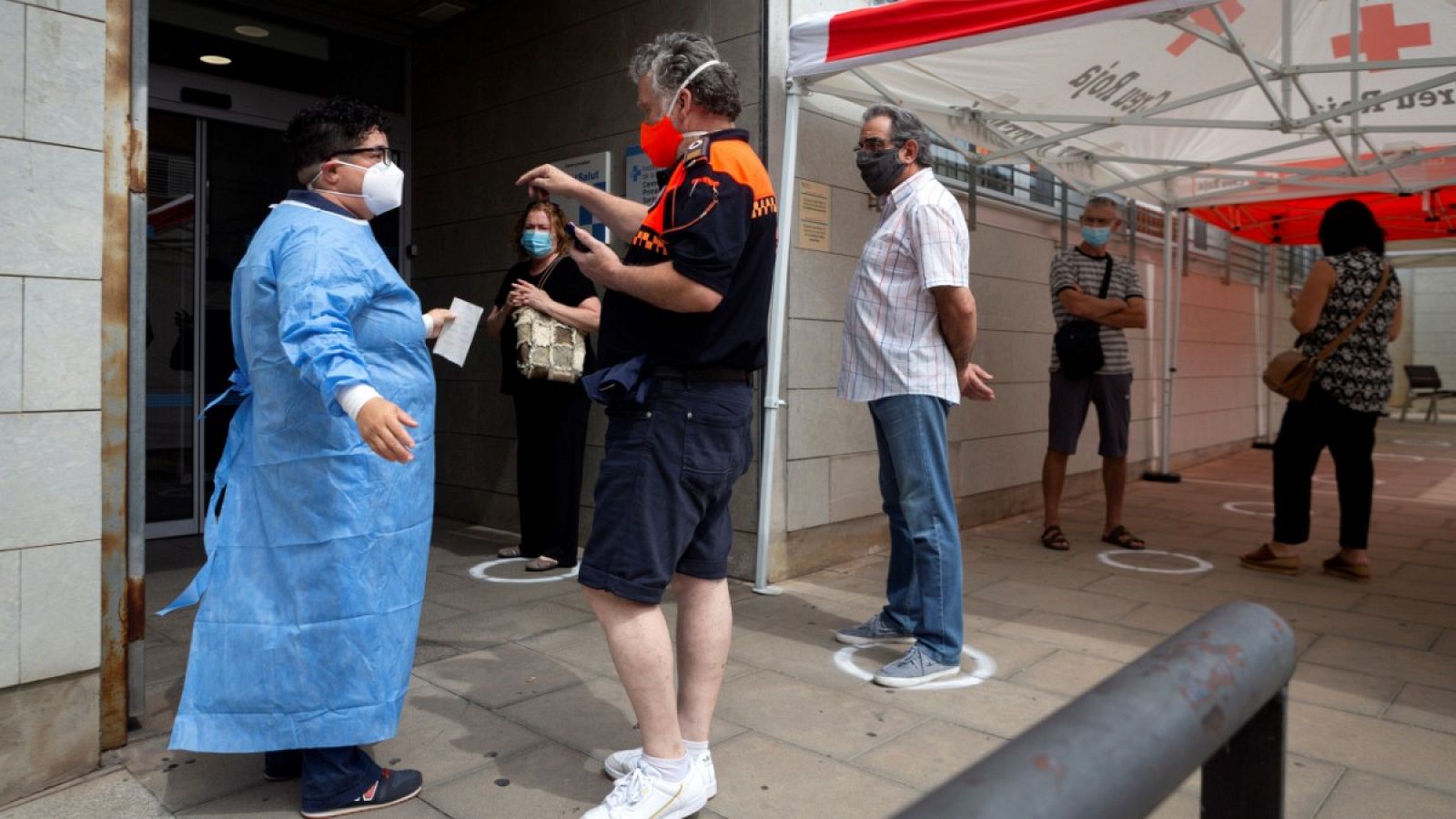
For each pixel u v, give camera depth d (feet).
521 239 14.42
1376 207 25.62
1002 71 15.03
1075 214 23.00
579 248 7.13
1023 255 21.02
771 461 13.99
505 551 16.10
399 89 19.80
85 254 7.70
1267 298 37.55
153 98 16.26
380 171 7.29
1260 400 37.17
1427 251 38.88
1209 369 32.01
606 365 7.59
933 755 8.58
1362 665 11.06
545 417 15.34
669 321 7.16
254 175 17.78
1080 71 15.16
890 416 10.45
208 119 17.04
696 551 7.72
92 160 7.71
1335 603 13.69
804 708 9.64
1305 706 9.81
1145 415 27.14
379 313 7.18
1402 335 61.26
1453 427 49.44
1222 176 22.21
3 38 7.20
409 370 7.41
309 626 6.98
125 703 8.46
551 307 13.83
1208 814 3.13
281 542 7.02
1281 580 15.08
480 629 12.07
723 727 9.16
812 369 15.05
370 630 7.11
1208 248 31.50
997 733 9.09
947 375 10.37
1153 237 27.35
